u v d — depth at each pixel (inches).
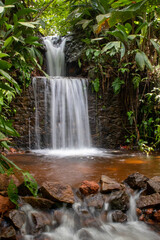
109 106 201.6
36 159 128.3
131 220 64.6
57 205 62.6
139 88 194.9
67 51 255.9
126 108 199.3
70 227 60.0
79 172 92.4
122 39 142.0
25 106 178.9
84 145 193.9
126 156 144.2
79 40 249.0
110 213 64.2
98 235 58.7
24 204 61.2
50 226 58.2
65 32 263.4
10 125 66.7
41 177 83.0
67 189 65.8
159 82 182.7
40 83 185.8
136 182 73.4
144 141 179.0
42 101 185.5
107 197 66.6
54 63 263.0
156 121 187.2
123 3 102.2
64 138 189.5
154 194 67.9
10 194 56.7
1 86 59.9
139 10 110.5
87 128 196.2
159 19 168.7
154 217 63.1
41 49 237.6
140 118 198.5
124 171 95.0
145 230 60.2
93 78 205.2
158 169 99.2
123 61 191.6
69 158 133.3
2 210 55.2
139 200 68.7
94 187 68.4
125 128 198.4
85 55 222.4
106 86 204.1
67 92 193.9
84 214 62.4
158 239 56.9
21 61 120.8
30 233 54.6
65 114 191.8
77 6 205.5
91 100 200.7
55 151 172.4
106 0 136.6
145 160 125.7
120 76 201.0
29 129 179.3
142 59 138.2
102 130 198.1
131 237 58.1
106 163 114.7
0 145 71.4
